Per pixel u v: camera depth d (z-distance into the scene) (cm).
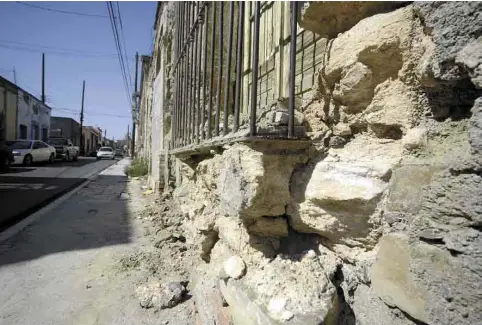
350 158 143
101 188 1056
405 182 117
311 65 229
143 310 262
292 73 156
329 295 139
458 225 95
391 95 126
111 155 3444
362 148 142
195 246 303
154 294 273
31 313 262
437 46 100
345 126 149
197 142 284
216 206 262
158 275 326
